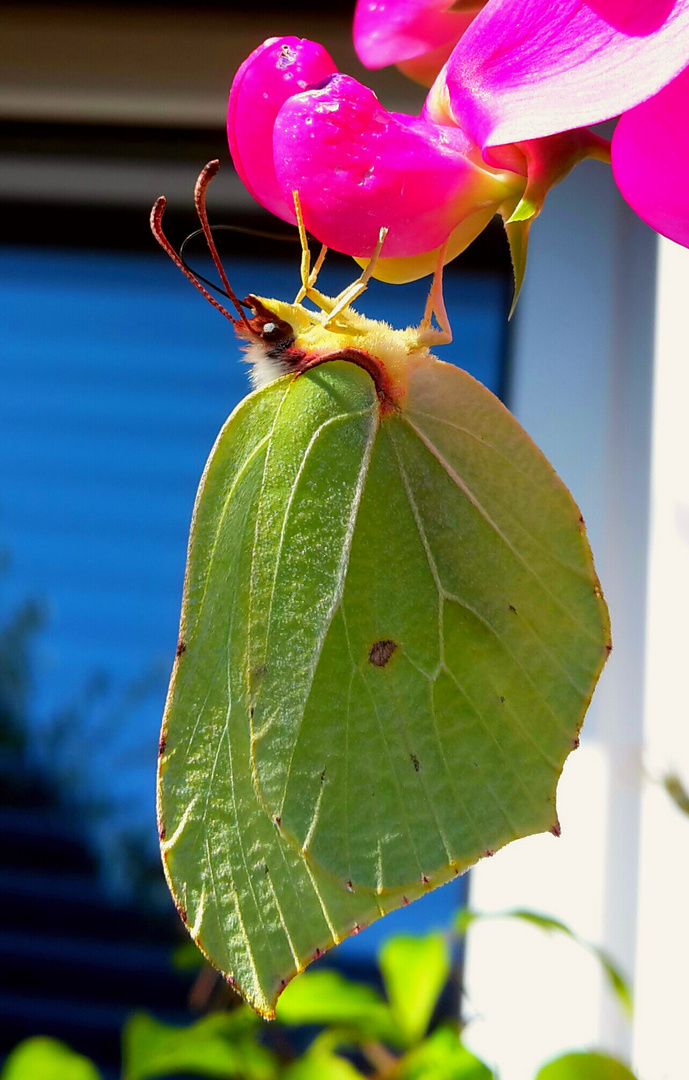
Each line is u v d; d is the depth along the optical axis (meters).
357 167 0.12
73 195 0.33
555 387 0.28
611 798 0.25
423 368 0.13
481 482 0.13
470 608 0.13
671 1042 0.22
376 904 0.13
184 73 0.30
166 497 0.35
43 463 0.35
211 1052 0.17
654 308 0.26
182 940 0.32
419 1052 0.17
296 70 0.12
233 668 0.13
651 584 0.25
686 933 0.22
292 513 0.13
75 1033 0.33
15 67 0.31
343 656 0.13
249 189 0.12
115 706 0.34
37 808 0.34
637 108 0.12
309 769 0.13
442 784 0.13
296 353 0.13
